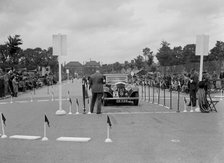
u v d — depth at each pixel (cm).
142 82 3516
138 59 7144
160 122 998
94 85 1245
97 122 1016
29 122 1039
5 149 662
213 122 992
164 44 6175
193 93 1487
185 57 6191
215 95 2220
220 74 2533
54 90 3309
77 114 1240
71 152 630
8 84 2445
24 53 5681
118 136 782
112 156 595
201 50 1275
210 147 661
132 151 632
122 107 1496
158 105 1584
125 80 1739
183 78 2741
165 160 566
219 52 5622
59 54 1260
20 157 598
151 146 673
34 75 4344
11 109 1468
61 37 1262
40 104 1714
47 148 666
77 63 12644
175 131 841
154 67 5525
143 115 1176
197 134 800
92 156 597
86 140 737
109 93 1536
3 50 4522
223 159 571
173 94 2455
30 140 750
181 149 645
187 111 1290
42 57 6519
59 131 862
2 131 873
